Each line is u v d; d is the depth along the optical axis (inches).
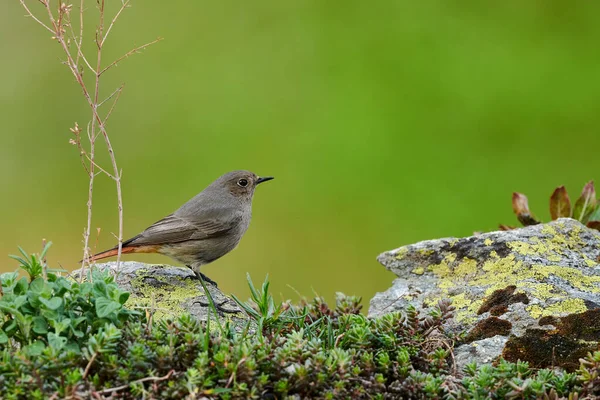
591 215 351.9
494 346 268.1
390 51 729.0
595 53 693.9
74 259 608.7
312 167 669.3
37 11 745.6
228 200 394.9
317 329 285.0
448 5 756.6
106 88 740.0
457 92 685.3
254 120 709.9
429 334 272.7
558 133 656.4
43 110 727.1
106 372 217.0
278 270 604.4
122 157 698.2
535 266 300.0
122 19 776.3
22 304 226.2
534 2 738.2
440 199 634.2
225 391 214.1
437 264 326.0
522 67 695.1
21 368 210.8
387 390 235.8
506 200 626.5
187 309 302.8
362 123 684.1
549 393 231.5
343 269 610.2
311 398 225.1
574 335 263.9
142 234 373.4
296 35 772.0
